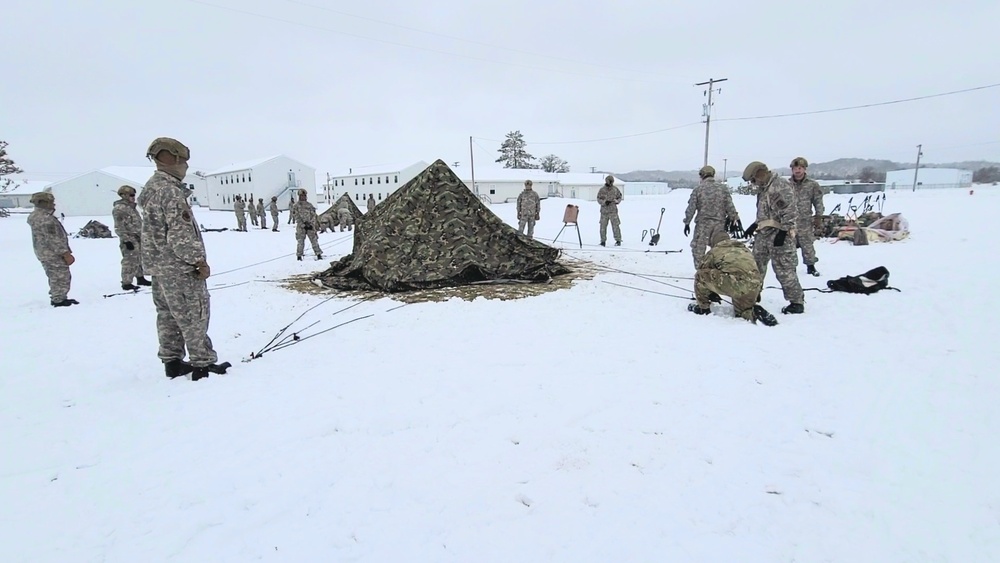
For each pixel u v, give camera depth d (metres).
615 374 3.83
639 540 2.09
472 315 5.70
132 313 6.42
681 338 4.68
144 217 3.74
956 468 2.53
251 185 54.44
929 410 3.13
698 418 3.11
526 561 1.99
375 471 2.62
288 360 4.38
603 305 6.05
